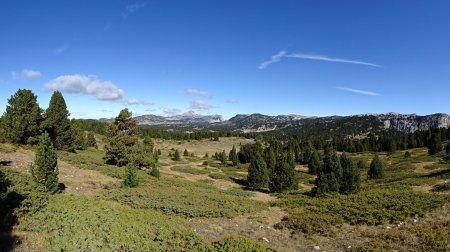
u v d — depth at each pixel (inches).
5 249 499.2
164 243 634.8
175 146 5413.4
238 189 1683.1
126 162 1793.8
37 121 1779.0
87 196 981.2
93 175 1332.4
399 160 2647.6
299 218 946.7
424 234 724.0
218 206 1063.0
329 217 937.5
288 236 823.7
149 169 2015.3
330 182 1389.0
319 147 4638.3
